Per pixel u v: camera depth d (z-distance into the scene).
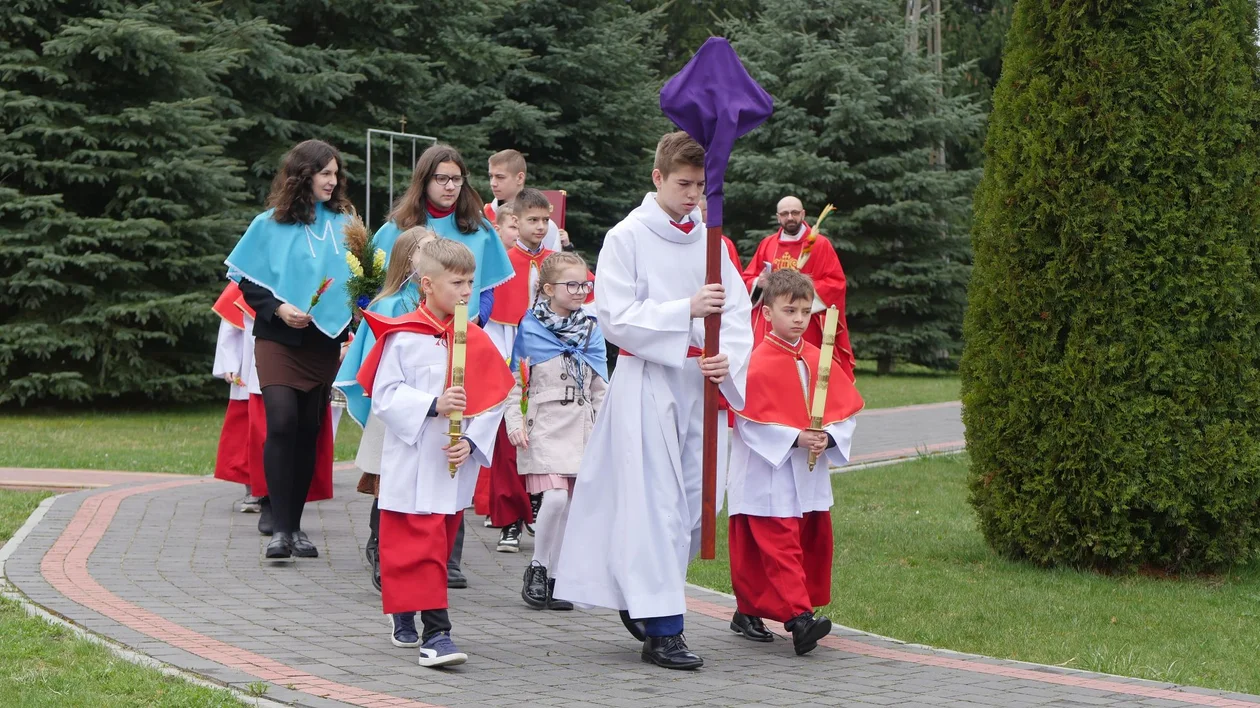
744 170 27.66
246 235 7.27
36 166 16.52
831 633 6.13
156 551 7.32
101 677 4.60
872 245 27.16
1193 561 7.79
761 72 28.08
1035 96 7.70
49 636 5.20
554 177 25.66
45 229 16.44
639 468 5.30
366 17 21.75
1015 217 7.78
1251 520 7.75
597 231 25.94
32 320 16.91
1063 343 7.69
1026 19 7.87
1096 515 7.57
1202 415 7.50
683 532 5.41
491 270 7.51
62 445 13.15
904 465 12.62
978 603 6.89
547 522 6.52
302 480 7.41
